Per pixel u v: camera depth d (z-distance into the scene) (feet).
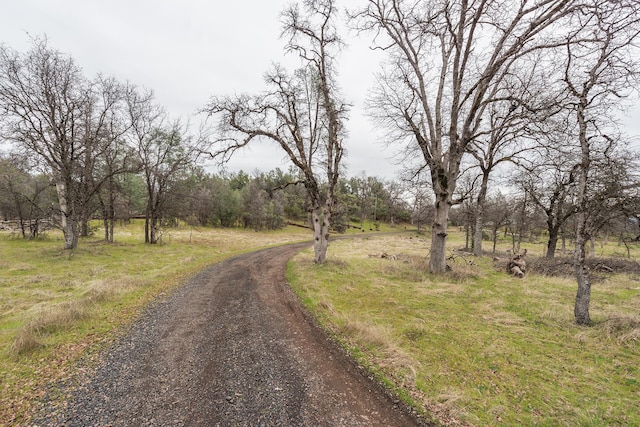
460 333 19.85
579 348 17.46
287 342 19.07
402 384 14.19
